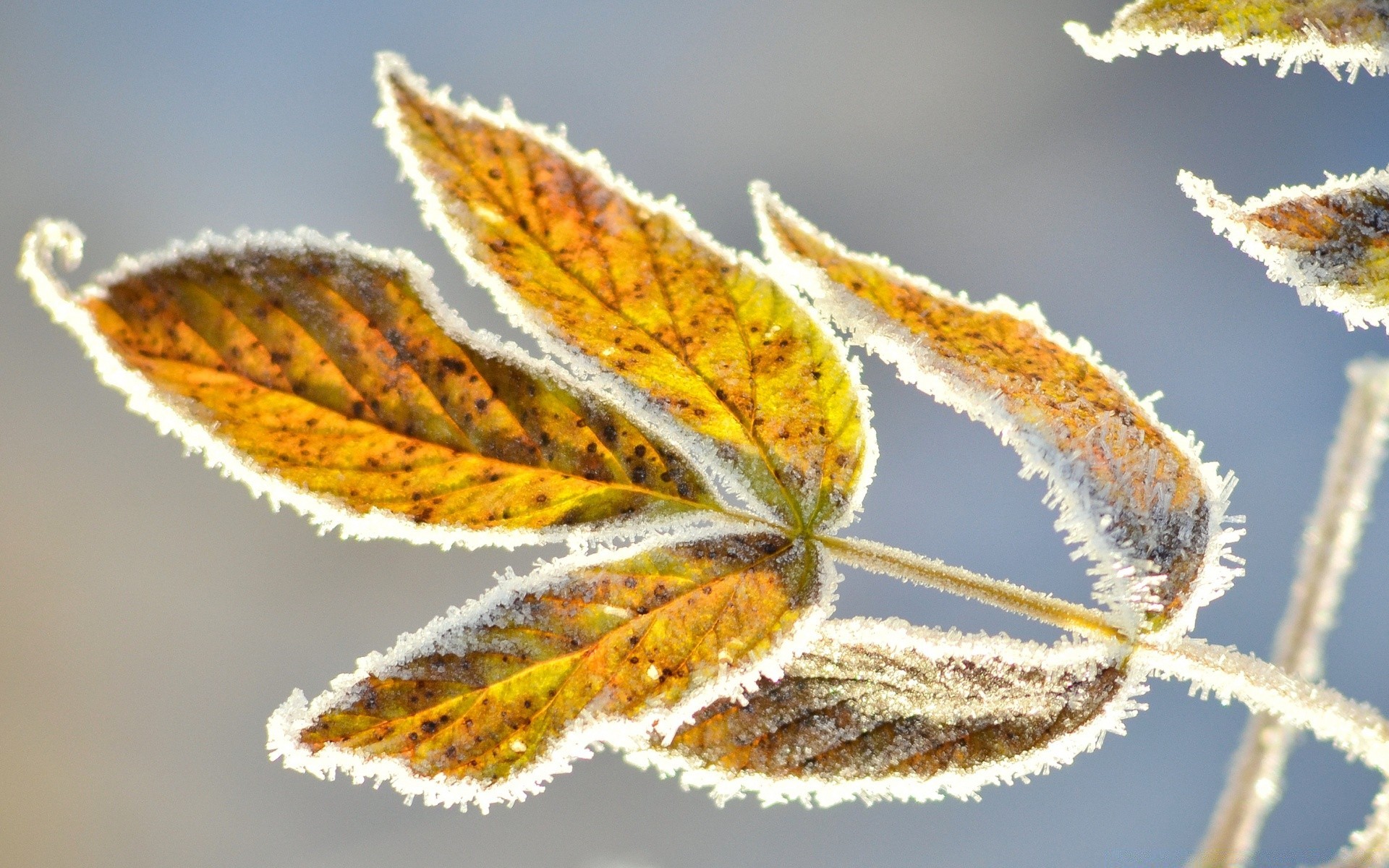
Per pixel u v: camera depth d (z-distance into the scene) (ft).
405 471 1.35
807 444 1.37
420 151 1.34
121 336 1.32
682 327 1.36
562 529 1.36
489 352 1.36
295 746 1.33
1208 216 1.37
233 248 1.33
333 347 1.34
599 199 1.35
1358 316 1.35
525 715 1.34
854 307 1.36
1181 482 1.36
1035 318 1.36
